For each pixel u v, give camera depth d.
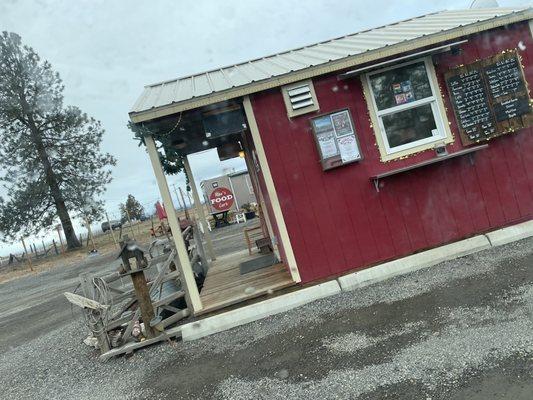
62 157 30.52
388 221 6.46
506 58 6.51
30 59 29.81
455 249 6.36
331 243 6.39
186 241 8.34
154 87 8.34
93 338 6.79
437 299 5.08
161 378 4.88
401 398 3.35
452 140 6.50
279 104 6.30
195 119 6.43
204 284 7.72
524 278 5.04
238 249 13.14
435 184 6.53
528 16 6.44
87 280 6.05
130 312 6.97
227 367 4.73
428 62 6.43
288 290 6.31
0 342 9.08
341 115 6.31
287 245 6.34
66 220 31.42
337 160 6.30
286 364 4.43
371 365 3.97
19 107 29.16
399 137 6.52
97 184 31.22
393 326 4.67
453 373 3.51
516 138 6.65
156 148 6.31
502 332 3.94
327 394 3.68
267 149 6.30
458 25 6.32
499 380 3.27
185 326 5.95
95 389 5.04
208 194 25.42
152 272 13.66
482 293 4.92
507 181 6.65
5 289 19.77
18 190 29.41
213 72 8.49
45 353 7.14
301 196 6.35
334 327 5.06
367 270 6.27
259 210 9.94
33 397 5.29
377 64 6.17
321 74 6.18
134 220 45.19
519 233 6.48
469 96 6.47
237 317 5.96
